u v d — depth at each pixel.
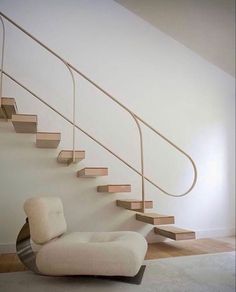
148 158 4.33
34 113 3.82
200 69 4.86
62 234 3.02
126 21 4.49
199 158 4.64
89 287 2.31
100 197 3.97
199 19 4.12
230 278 2.55
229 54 4.61
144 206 3.42
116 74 4.32
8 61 3.79
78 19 4.23
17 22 3.92
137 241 2.54
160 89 4.54
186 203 4.47
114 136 4.18
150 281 2.46
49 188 3.76
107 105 4.20
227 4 3.71
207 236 4.52
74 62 4.12
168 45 4.69
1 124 3.65
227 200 4.77
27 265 2.65
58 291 2.23
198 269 2.80
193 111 4.71
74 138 3.62
